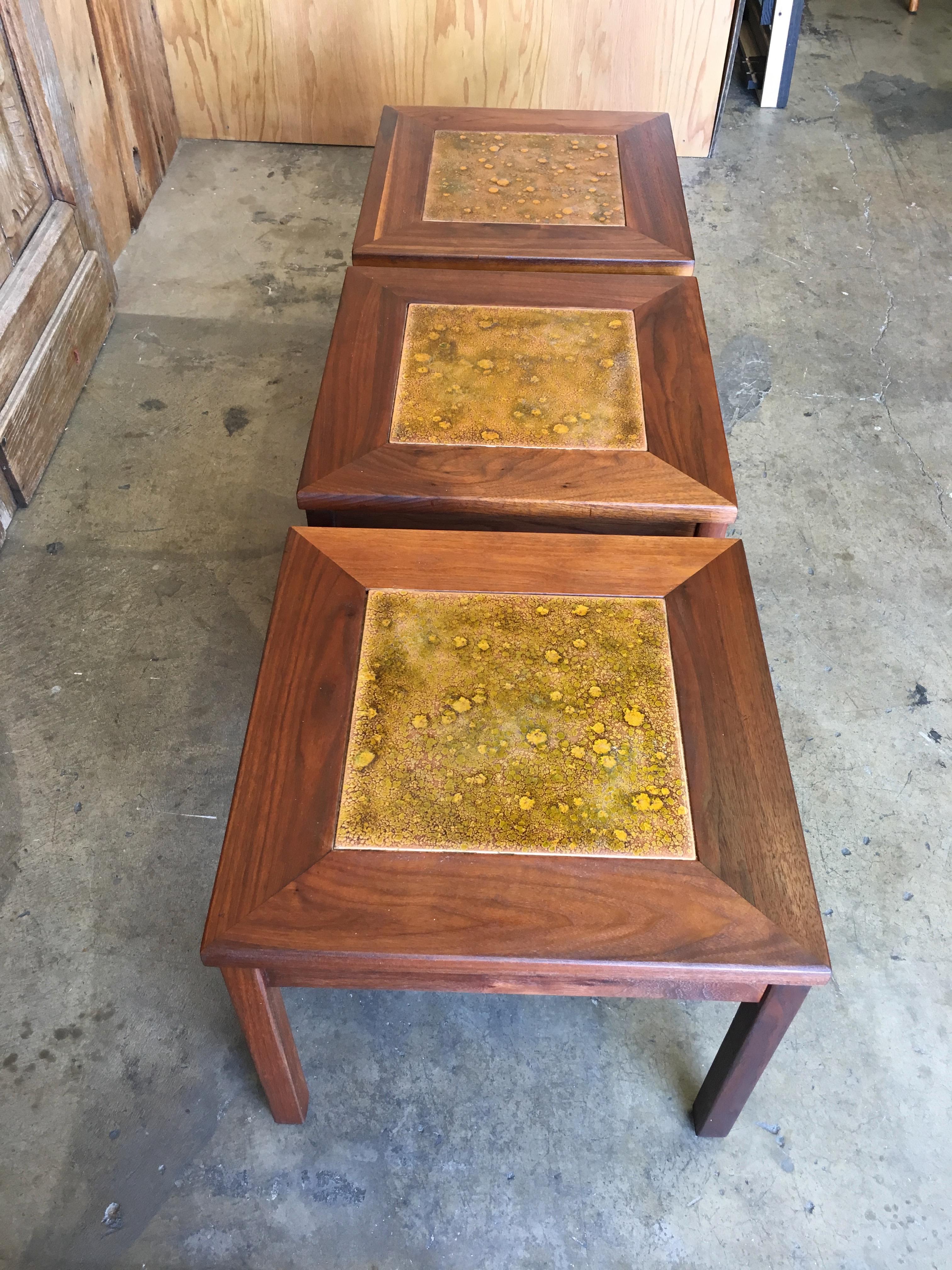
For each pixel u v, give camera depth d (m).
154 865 1.64
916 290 2.75
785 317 2.65
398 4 2.87
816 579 2.08
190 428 2.34
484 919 1.03
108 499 2.18
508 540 1.39
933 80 3.52
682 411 1.56
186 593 2.02
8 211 2.11
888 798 1.74
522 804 1.12
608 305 1.74
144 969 1.53
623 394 1.58
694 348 1.66
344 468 1.46
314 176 3.08
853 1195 1.34
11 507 2.12
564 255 1.84
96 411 2.37
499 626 1.29
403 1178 1.34
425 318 1.71
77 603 2.00
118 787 1.73
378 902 1.04
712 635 1.28
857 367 2.53
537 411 1.55
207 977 1.52
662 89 3.03
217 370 2.48
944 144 3.25
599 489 1.44
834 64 3.58
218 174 3.08
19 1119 1.39
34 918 1.58
